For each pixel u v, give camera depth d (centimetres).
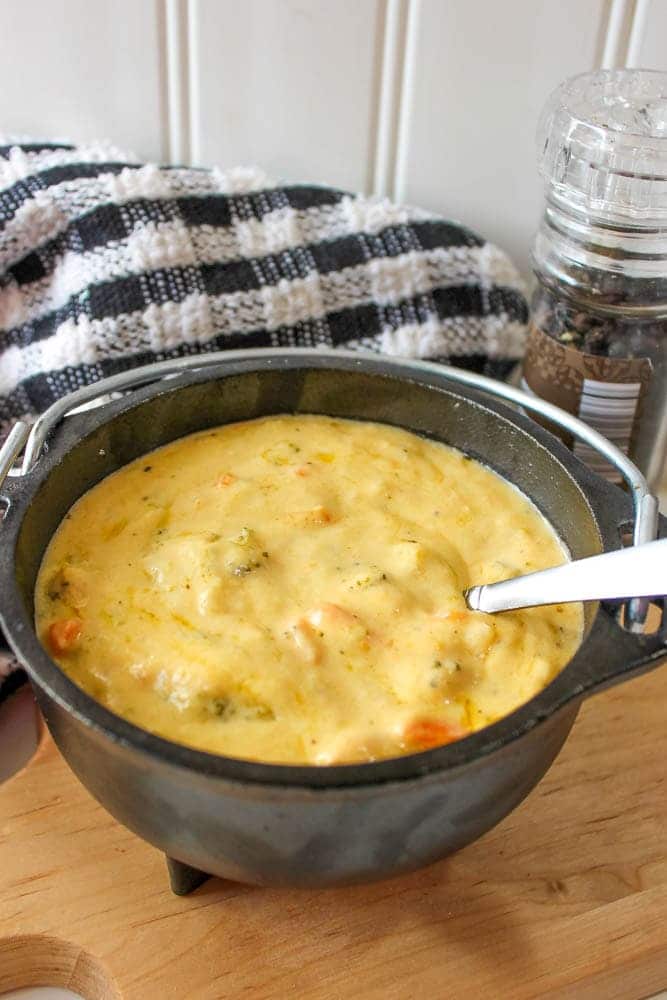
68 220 47
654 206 43
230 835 33
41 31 47
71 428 39
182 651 36
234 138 49
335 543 39
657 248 44
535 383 47
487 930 38
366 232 49
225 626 37
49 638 36
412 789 31
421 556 38
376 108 49
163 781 32
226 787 31
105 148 48
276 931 37
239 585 37
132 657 36
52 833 39
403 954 37
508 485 42
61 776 41
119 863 39
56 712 33
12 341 48
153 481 41
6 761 43
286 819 32
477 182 50
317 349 43
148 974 36
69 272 47
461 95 48
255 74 48
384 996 36
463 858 39
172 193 47
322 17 46
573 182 44
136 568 38
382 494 41
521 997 36
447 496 41
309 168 50
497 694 36
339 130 49
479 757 31
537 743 34
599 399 45
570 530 39
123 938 37
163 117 49
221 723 35
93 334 46
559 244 45
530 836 40
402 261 48
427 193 51
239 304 47
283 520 40
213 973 37
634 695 44
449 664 36
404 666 36
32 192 46
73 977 38
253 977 36
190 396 41
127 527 39
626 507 38
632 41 47
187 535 39
